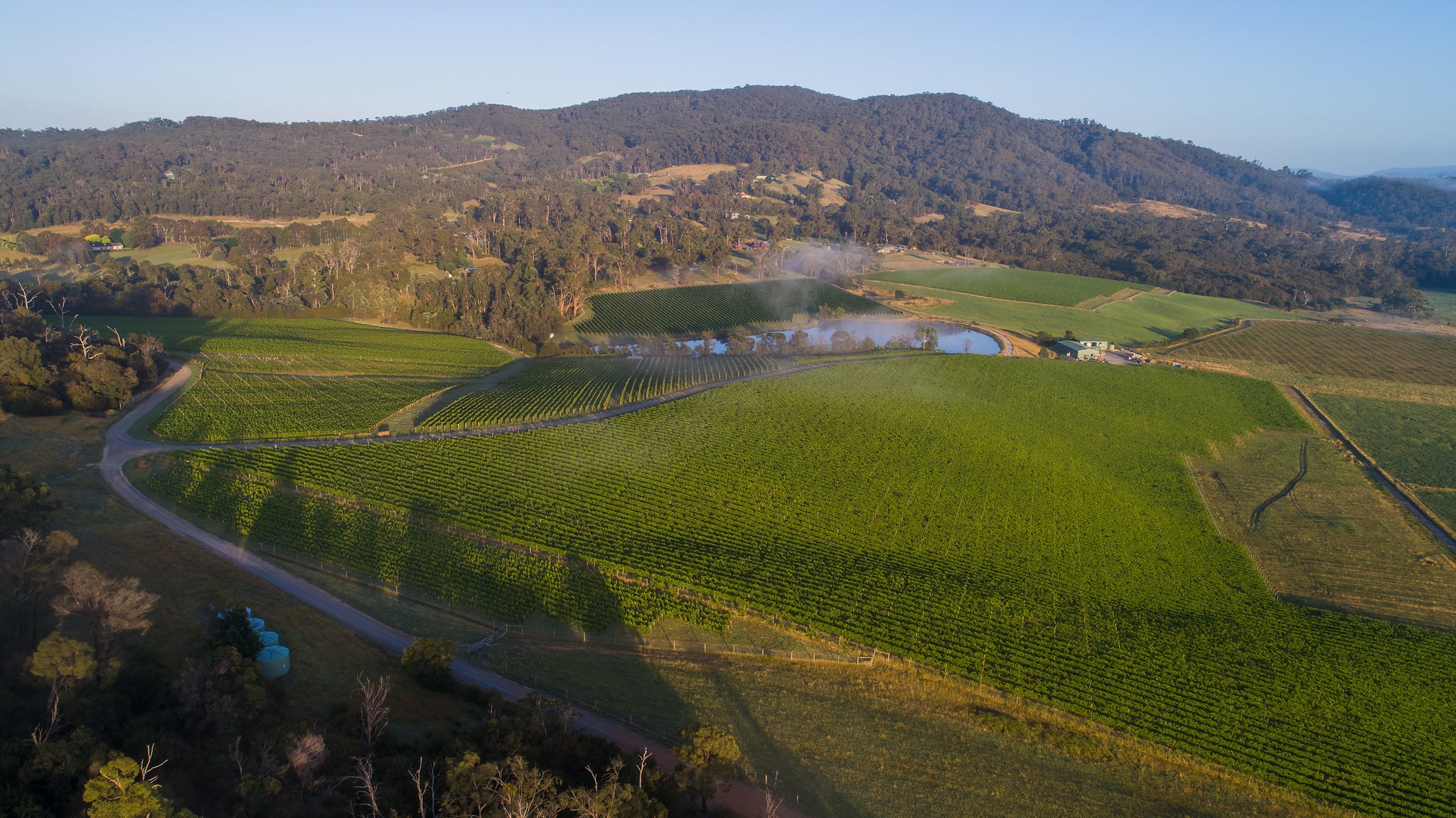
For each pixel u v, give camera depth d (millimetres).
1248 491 113375
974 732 61125
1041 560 90312
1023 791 55094
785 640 73000
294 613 67250
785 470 111375
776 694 64688
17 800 36375
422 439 117125
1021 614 78125
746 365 168500
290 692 56250
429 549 84312
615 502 98875
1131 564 90500
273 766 41969
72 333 133375
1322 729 62875
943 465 115812
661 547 87750
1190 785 56875
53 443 99812
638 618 73875
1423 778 57844
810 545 90812
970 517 100375
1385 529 102188
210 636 57500
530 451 113688
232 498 90375
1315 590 88375
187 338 162250
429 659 60250
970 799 53969
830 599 78750
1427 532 101500
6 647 51812
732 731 59719
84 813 35688
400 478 101625
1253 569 90938
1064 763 58312
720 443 119875
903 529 96000
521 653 68625
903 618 76000
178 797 41250
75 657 43312
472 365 164750
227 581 71500
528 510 95062
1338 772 58219
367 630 69000
